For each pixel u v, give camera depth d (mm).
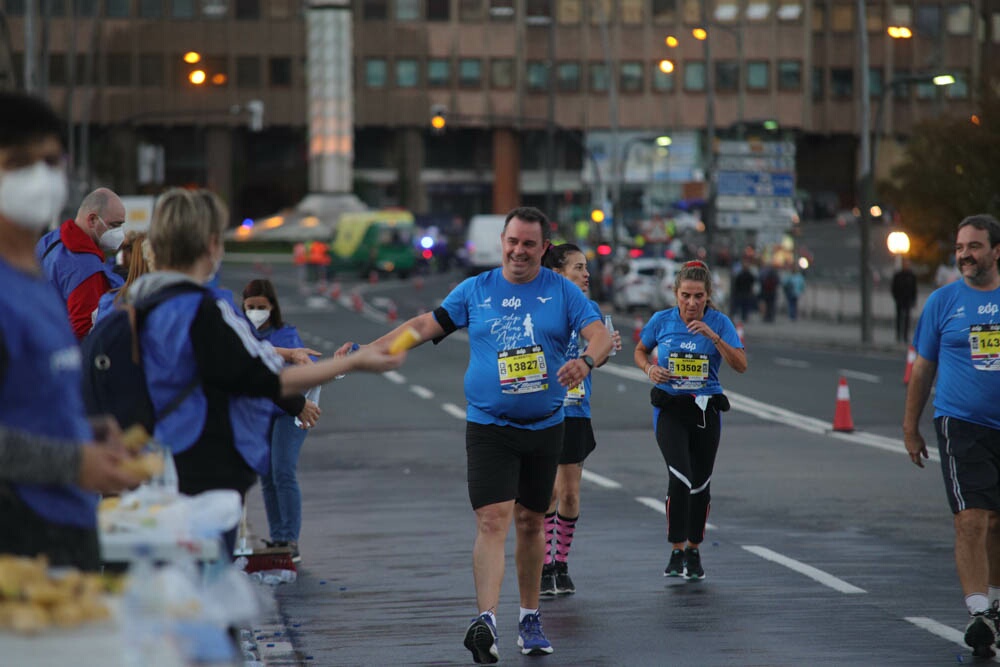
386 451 56562
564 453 30406
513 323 24516
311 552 35375
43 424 13172
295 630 27016
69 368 13375
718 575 32281
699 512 31938
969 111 133125
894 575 32062
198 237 17016
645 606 29109
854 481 47500
